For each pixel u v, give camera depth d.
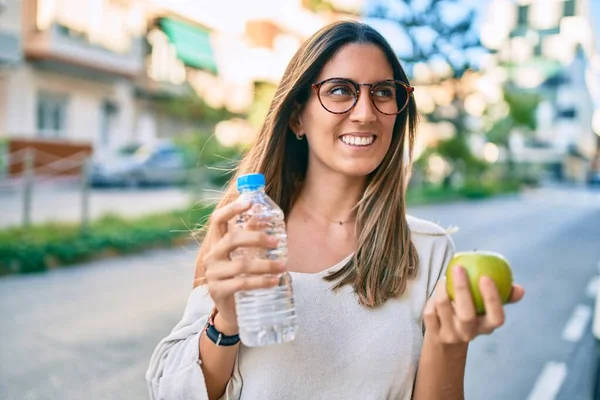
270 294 1.17
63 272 7.14
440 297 1.04
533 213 20.45
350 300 1.33
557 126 63.34
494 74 28.73
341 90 1.36
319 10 9.80
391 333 1.30
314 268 1.41
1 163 14.16
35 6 17.28
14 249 7.13
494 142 36.28
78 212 10.91
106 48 19.38
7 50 16.36
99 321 5.20
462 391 1.22
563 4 62.22
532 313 6.05
